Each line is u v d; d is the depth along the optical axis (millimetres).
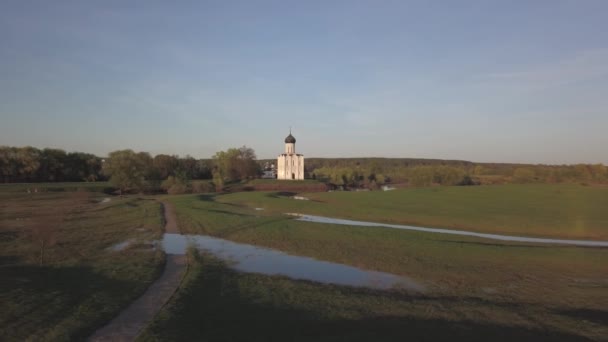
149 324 13312
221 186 96062
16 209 47000
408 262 23312
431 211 46844
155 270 20531
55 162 101250
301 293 17094
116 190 84250
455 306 15594
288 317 14164
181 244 28797
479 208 48781
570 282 19562
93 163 111188
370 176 138375
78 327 12953
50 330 12719
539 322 13789
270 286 18141
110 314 14281
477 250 26125
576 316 14789
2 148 98062
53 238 27250
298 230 33844
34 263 21406
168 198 68688
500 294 17734
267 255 25406
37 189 74438
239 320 13828
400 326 13195
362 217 44469
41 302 14914
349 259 24141
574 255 24797
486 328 13094
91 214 43875
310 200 64938
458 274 20875
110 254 24422
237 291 17281
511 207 49375
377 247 27250
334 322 13672
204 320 13781
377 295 17219
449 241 29203
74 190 78500
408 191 72250
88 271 20062
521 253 25344
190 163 135625
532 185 77750
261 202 58875
